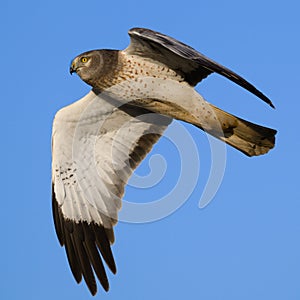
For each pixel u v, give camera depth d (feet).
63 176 44.88
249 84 37.04
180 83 41.50
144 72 41.65
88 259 44.19
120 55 41.86
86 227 44.52
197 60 38.24
